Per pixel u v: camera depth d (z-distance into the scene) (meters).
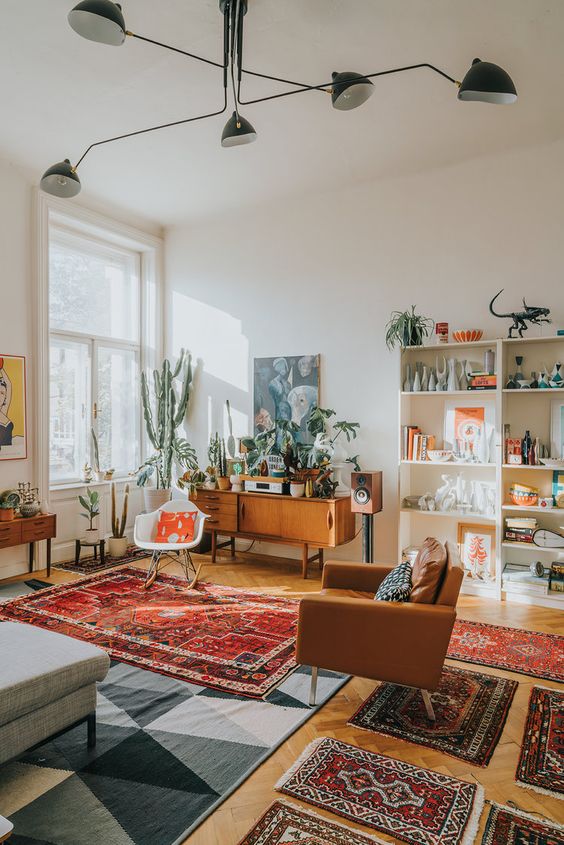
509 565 4.61
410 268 5.05
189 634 3.63
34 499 4.94
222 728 2.55
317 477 5.07
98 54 3.32
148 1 2.86
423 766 2.27
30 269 5.11
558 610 4.13
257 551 5.83
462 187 4.80
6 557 4.89
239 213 6.00
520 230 4.58
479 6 2.88
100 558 5.43
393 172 5.00
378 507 4.75
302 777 2.18
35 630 2.61
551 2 2.85
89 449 5.95
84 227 5.71
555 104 3.83
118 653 3.34
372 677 2.64
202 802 2.04
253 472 5.35
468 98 2.76
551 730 2.56
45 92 3.76
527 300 4.56
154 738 2.46
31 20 3.02
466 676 3.10
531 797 2.10
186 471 6.19
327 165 4.86
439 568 2.68
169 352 6.57
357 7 2.88
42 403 5.17
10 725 2.07
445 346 4.54
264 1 2.83
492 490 4.64
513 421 4.54
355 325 5.33
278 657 3.30
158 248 6.49
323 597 2.73
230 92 3.74
